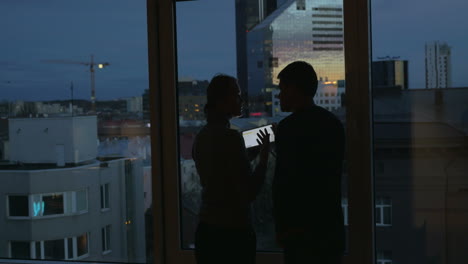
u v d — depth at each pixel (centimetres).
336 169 190
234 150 200
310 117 191
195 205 283
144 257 296
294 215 188
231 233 199
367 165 247
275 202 193
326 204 188
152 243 292
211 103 208
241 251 200
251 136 249
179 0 280
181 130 283
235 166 200
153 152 281
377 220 260
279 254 268
